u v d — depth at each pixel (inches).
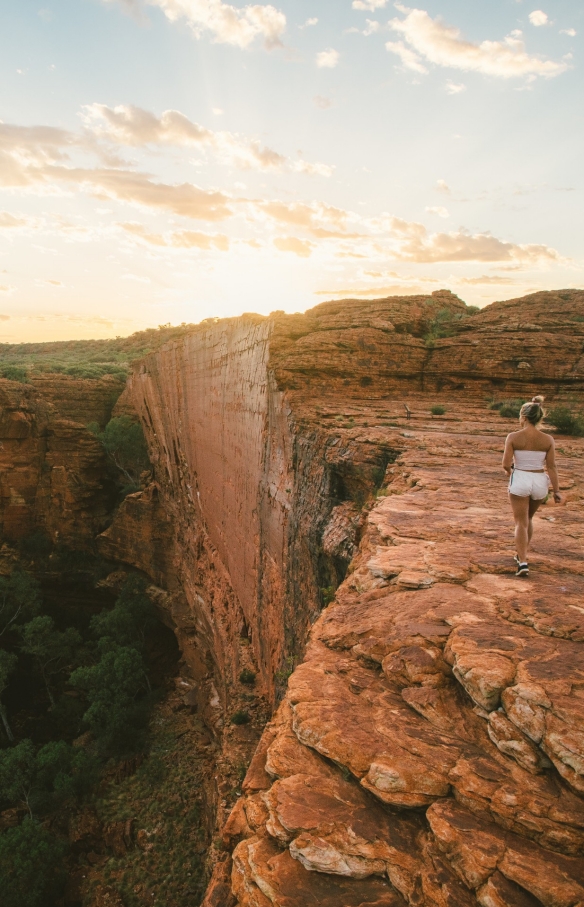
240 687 939.3
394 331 1072.2
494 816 116.4
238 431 1163.3
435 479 434.3
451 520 319.9
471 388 1026.1
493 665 149.4
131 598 2042.3
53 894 942.4
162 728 1397.6
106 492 2578.7
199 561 1612.9
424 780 127.0
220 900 126.6
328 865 115.8
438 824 116.3
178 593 1908.2
